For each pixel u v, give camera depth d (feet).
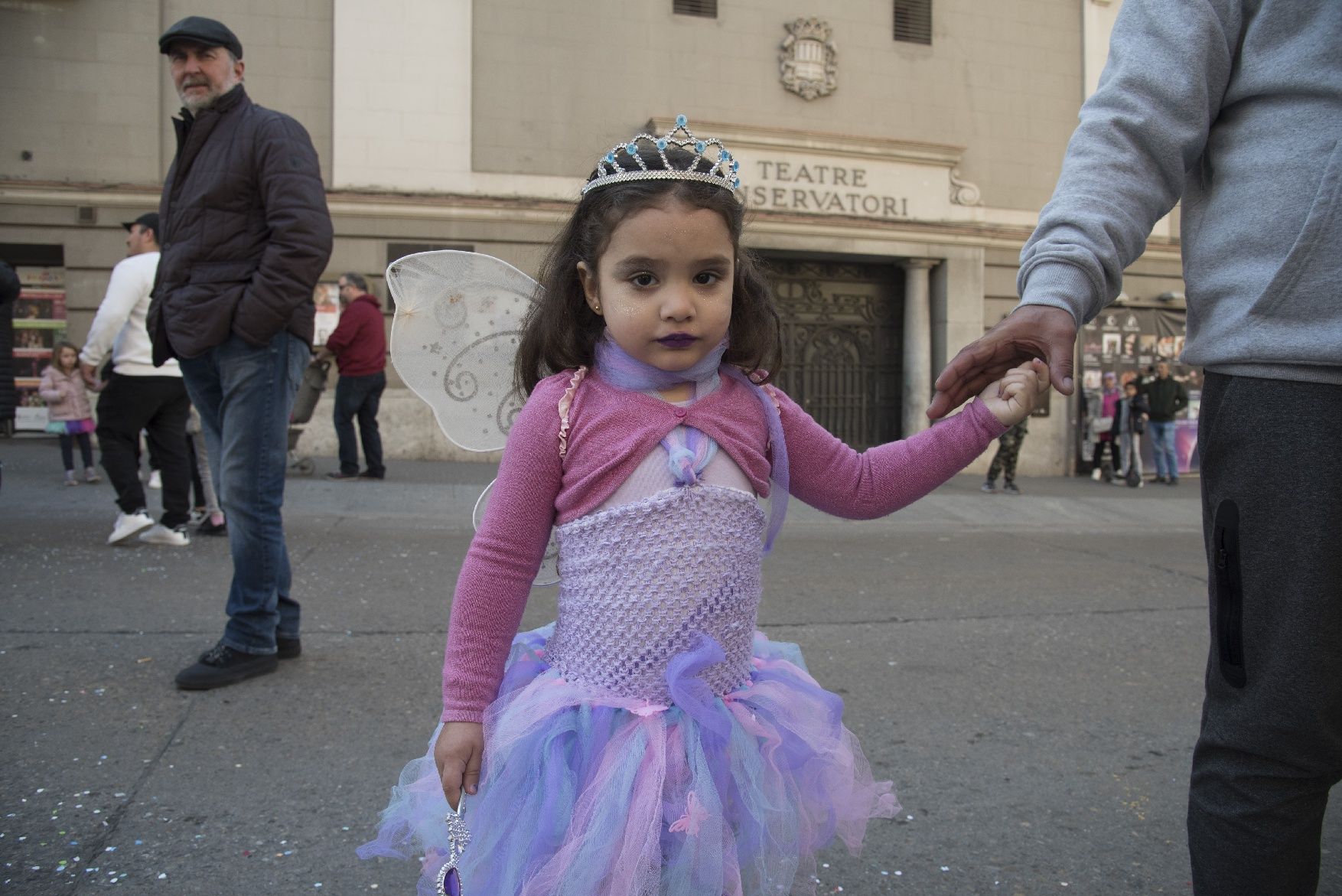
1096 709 11.96
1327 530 4.70
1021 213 46.80
